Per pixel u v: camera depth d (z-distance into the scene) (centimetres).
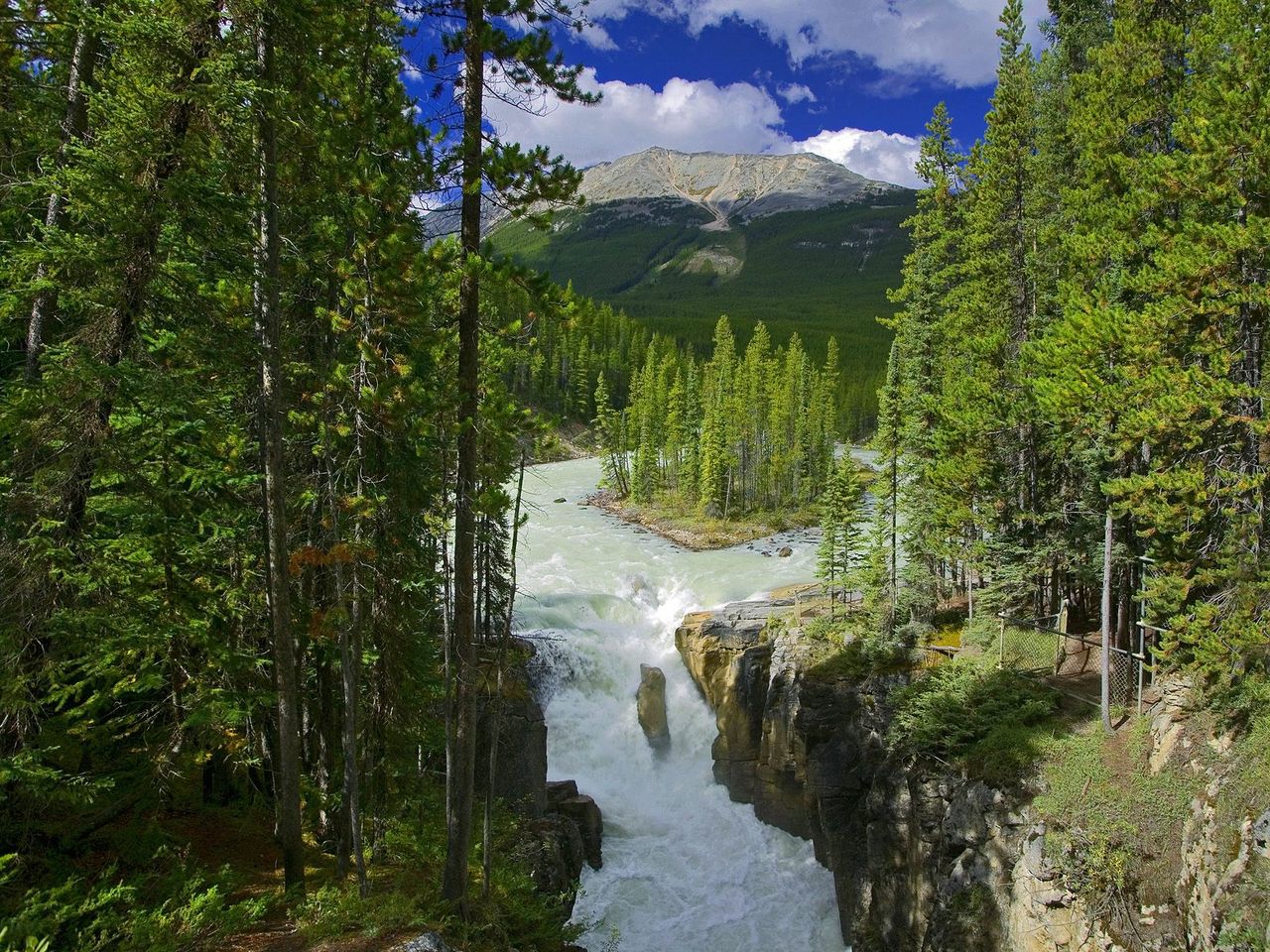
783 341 16675
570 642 3991
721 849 3278
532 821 2573
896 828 2600
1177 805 1848
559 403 11138
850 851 2867
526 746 2730
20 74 1169
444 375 1519
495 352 1584
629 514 7600
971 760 2369
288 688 1395
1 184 1164
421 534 1858
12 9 1177
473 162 1302
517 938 1667
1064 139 3006
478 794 2420
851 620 3478
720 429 7612
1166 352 2003
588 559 5734
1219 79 1873
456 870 1500
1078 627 2967
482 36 1263
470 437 1417
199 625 1378
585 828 3041
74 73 1248
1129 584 2489
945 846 2345
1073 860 1938
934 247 3538
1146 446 2306
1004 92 3012
